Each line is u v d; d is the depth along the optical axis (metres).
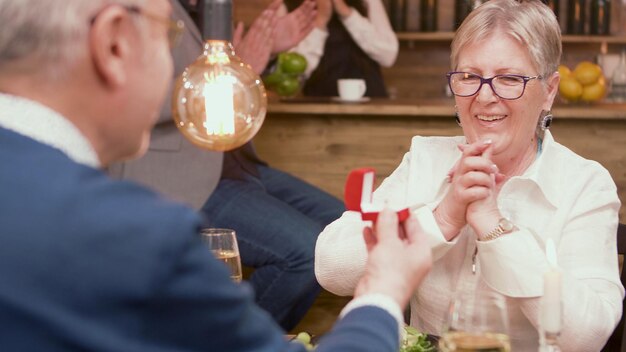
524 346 1.65
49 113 0.88
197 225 0.85
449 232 1.66
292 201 3.43
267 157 3.82
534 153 1.79
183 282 0.82
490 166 1.62
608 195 1.75
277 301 3.10
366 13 4.82
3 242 0.80
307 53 4.59
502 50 1.67
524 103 1.69
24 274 0.80
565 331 1.57
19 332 0.80
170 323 0.83
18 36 0.86
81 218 0.81
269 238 3.08
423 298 1.78
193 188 2.95
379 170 3.79
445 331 1.36
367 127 3.77
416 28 5.75
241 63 1.43
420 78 5.87
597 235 1.71
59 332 0.79
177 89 1.42
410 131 3.76
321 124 3.78
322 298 3.47
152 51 0.94
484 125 1.72
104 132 0.93
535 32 1.67
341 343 0.98
